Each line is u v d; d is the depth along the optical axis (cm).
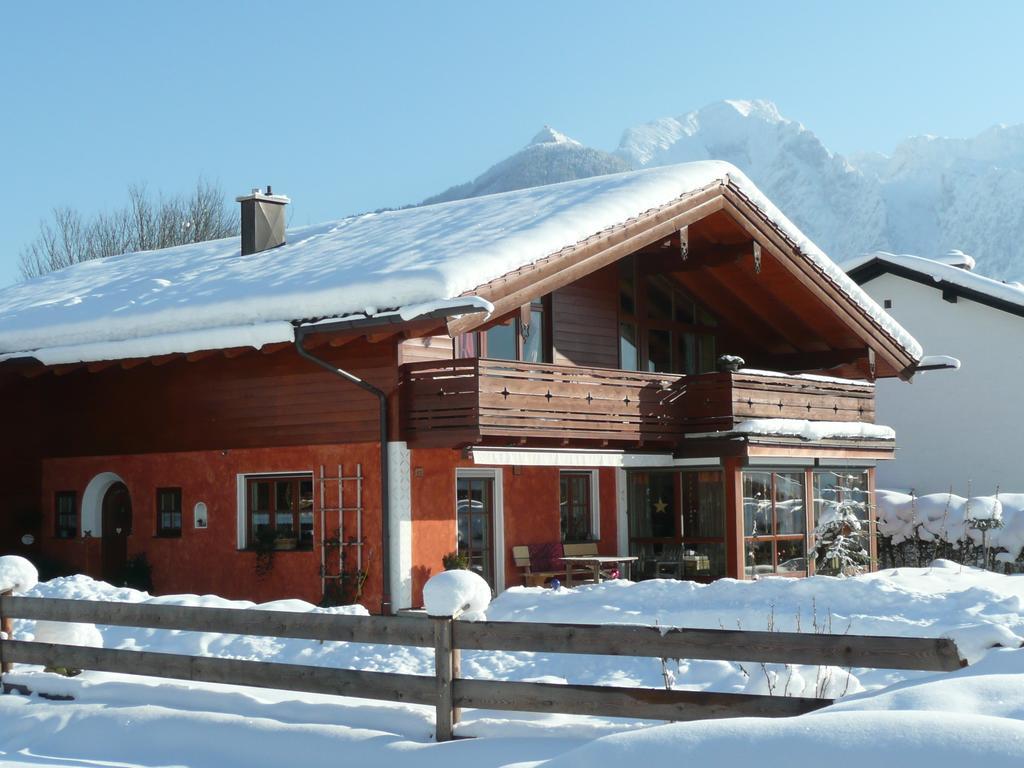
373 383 1750
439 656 835
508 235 1728
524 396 1744
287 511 1872
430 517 1775
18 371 2059
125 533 2139
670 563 2122
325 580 1784
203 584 1942
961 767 515
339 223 2316
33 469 2178
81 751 917
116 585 2019
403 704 930
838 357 2409
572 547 2098
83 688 1020
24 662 1070
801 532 2177
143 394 2039
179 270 2227
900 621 1224
